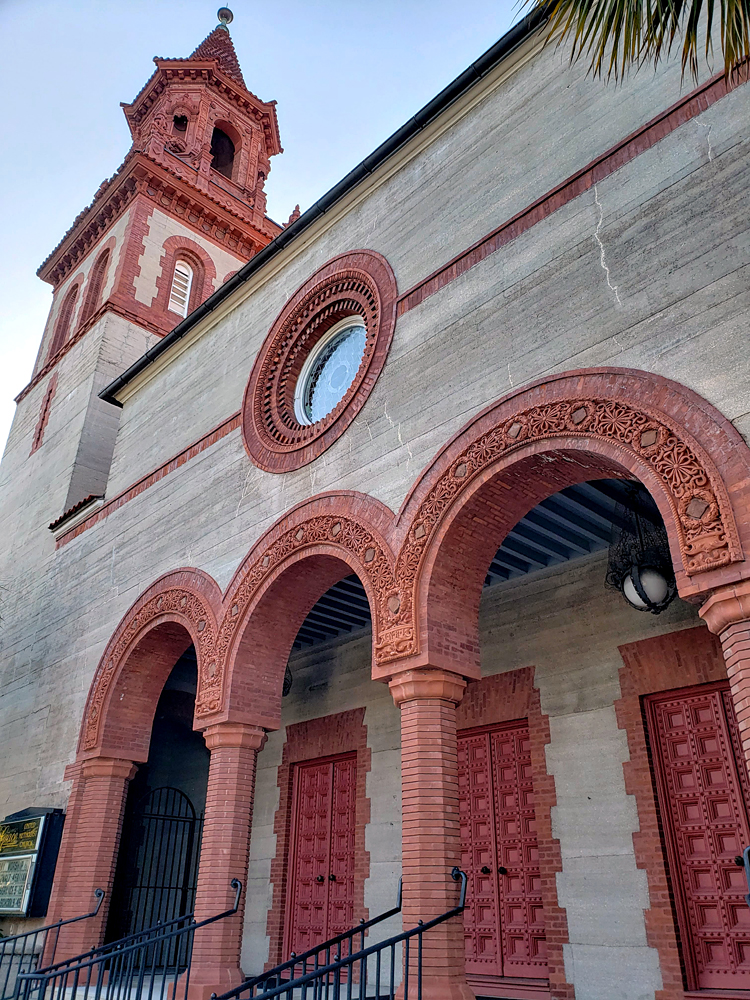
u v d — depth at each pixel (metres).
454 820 6.73
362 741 11.16
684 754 7.83
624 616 8.63
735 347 5.82
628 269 6.89
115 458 14.91
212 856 8.70
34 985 9.88
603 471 6.71
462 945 6.27
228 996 5.79
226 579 10.27
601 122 7.90
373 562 7.97
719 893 7.16
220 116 24.62
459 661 7.23
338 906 10.62
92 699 12.12
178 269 21.36
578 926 7.82
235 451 11.29
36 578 16.16
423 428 8.21
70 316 22.59
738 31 4.83
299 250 11.98
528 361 7.42
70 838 11.41
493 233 8.46
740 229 6.17
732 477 5.43
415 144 10.24
